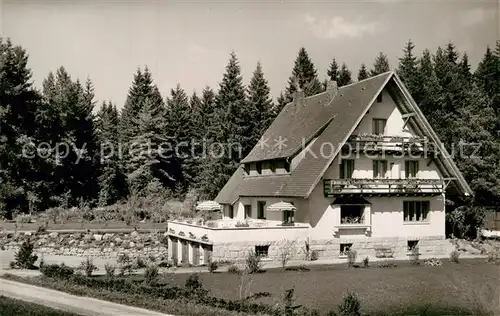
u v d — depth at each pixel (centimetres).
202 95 8319
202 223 3741
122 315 1911
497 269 3084
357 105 3659
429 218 3906
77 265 3384
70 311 1966
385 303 2284
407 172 3906
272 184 3869
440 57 5259
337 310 2131
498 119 4772
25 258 3064
